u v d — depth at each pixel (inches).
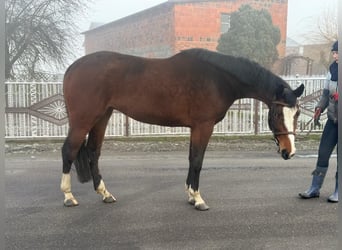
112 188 181.2
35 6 467.8
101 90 147.2
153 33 844.0
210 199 164.6
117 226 133.2
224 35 722.2
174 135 328.5
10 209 149.9
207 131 151.1
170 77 146.9
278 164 237.8
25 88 310.0
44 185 184.7
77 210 149.5
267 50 710.5
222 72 149.4
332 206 156.8
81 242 119.7
